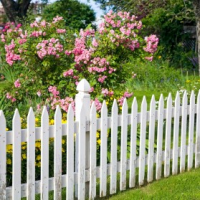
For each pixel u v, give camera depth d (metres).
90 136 4.29
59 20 6.41
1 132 3.62
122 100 5.87
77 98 4.27
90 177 4.34
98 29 6.14
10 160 4.47
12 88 6.88
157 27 18.95
